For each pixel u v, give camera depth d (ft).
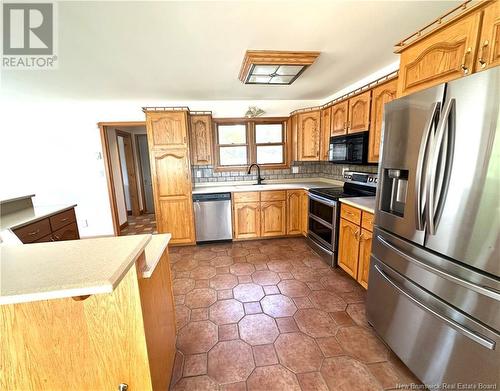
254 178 12.98
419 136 3.92
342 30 5.43
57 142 11.84
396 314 4.63
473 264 3.17
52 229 6.90
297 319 6.03
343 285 7.54
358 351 5.02
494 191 2.87
